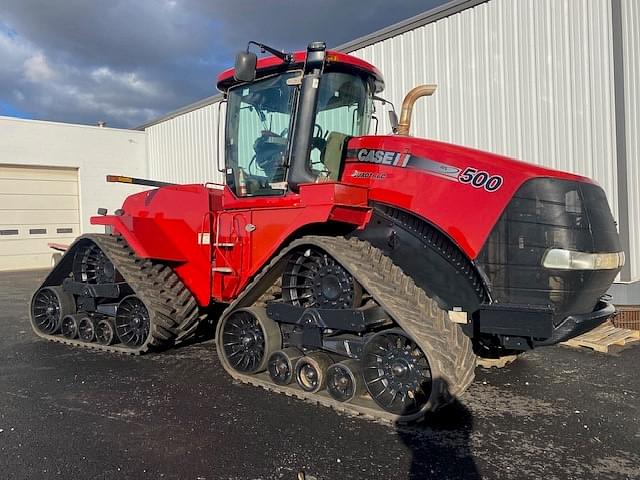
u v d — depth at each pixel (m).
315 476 3.06
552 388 4.63
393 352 3.87
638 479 3.01
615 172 7.45
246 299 4.68
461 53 8.95
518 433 3.65
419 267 4.13
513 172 3.83
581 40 7.68
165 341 5.56
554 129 7.98
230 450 3.40
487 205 3.83
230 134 5.14
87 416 4.00
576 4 7.70
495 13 8.51
